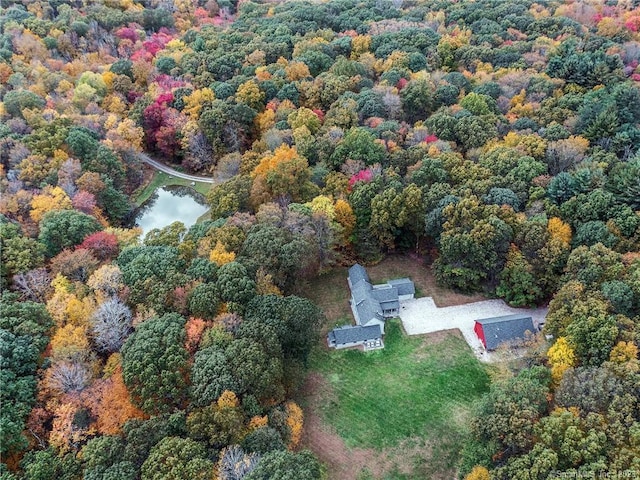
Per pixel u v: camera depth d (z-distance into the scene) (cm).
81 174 9362
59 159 9288
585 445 4500
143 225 10250
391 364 7075
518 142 8988
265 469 4706
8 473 4828
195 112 11362
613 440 4503
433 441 6112
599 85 10419
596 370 5122
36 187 8825
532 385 5278
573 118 9431
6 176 8850
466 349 7181
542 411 5122
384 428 6288
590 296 6003
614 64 10881
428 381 6812
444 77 11656
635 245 6881
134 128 11219
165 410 5434
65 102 11025
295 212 7931
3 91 10794
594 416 4672
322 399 6669
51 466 4962
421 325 7606
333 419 6419
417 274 8538
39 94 11038
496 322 7069
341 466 5900
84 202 8694
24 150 9156
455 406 6481
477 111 10125
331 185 8756
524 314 7550
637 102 9406
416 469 5847
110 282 6675
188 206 10825
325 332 7631
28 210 8269
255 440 5212
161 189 11312
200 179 11588
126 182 10719
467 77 11675
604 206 7269
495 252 7456
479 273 7681
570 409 4894
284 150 9088
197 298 6319
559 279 6969
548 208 7600
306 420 6412
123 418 5369
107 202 9644
